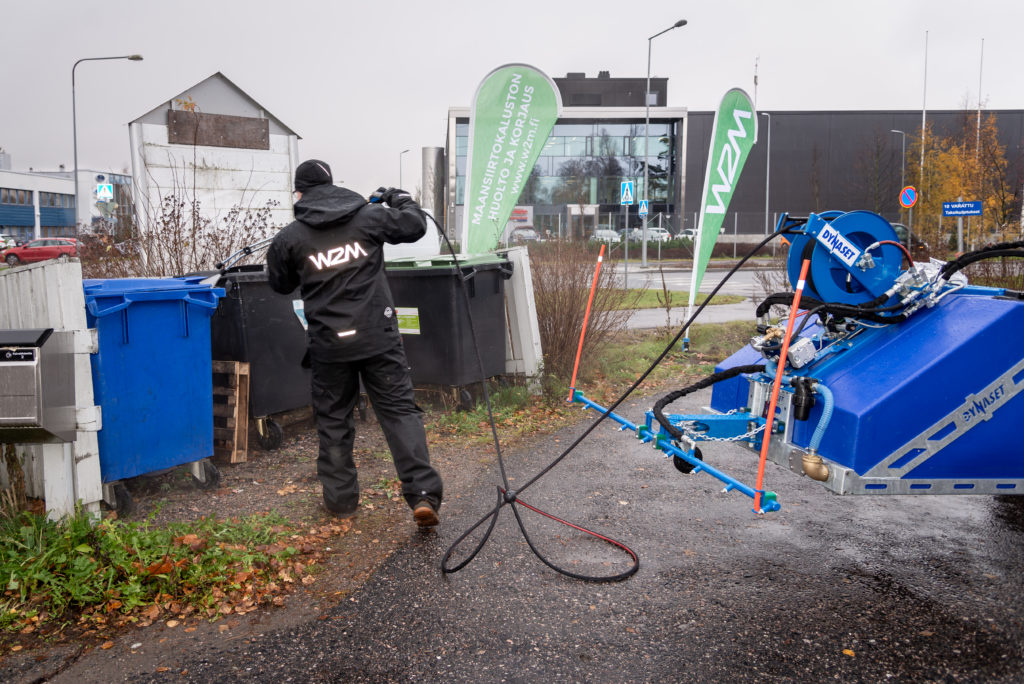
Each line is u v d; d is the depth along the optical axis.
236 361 5.36
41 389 3.40
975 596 3.37
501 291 6.89
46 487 3.69
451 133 49.19
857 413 3.21
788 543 3.99
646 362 9.20
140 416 4.28
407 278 6.48
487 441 5.96
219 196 10.81
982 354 3.27
